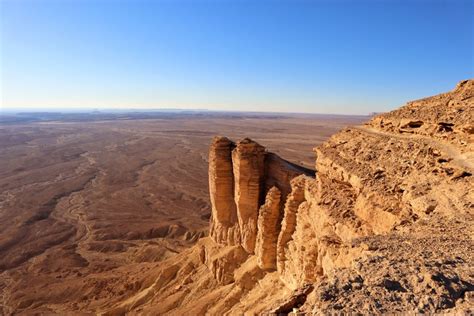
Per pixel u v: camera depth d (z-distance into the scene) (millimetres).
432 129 20484
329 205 19953
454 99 22172
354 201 18953
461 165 15789
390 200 15938
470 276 8148
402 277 8203
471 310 6559
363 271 8773
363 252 10594
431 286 7676
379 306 7121
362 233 15891
